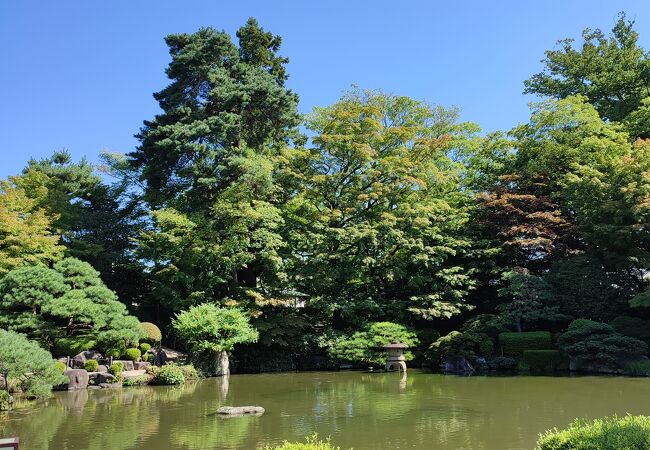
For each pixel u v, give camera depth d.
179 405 13.62
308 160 26.17
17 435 10.12
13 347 12.52
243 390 16.61
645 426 5.38
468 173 29.34
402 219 24.30
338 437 9.48
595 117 26.14
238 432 10.09
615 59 30.59
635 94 29.19
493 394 14.44
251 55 29.30
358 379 19.33
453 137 28.48
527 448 8.41
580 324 19.78
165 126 23.88
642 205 19.08
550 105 27.05
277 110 25.28
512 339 21.44
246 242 23.11
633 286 21.56
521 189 25.25
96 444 9.31
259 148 26.61
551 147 25.66
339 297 24.70
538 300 21.72
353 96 29.23
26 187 26.09
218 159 24.22
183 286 24.02
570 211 25.53
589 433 5.36
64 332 18.89
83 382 17.08
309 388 16.84
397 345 21.41
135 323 18.72
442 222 25.59
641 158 20.92
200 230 22.95
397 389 16.06
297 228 25.91
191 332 20.23
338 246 25.48
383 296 26.06
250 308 23.30
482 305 26.03
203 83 25.30
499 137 28.88
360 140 25.86
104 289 18.30
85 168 30.06
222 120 23.52
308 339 24.06
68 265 18.28
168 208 24.12
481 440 9.02
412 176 25.62
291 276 24.27
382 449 8.56
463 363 21.00
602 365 18.91
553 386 15.62
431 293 24.38
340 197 25.92
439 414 11.58
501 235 24.75
